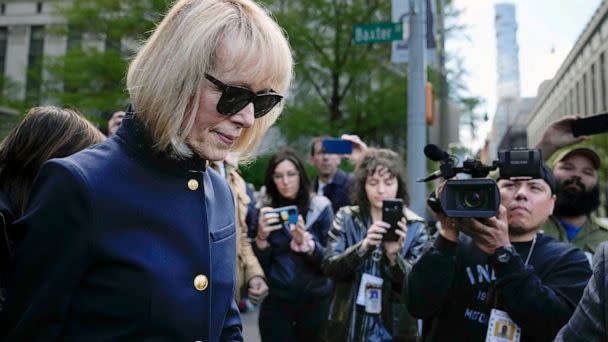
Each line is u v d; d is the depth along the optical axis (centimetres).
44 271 117
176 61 123
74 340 119
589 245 285
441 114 641
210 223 141
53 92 1550
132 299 119
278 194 385
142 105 127
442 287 201
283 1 1555
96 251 118
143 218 123
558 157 295
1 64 3309
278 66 132
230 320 154
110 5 1476
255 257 336
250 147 150
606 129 270
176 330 122
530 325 183
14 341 118
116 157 127
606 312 121
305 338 343
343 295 291
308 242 341
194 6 128
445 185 185
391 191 305
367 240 275
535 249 208
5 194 164
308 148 1528
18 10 3319
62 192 117
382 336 280
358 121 1616
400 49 550
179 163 133
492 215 179
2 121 214
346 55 1598
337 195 489
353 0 1573
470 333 201
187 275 126
